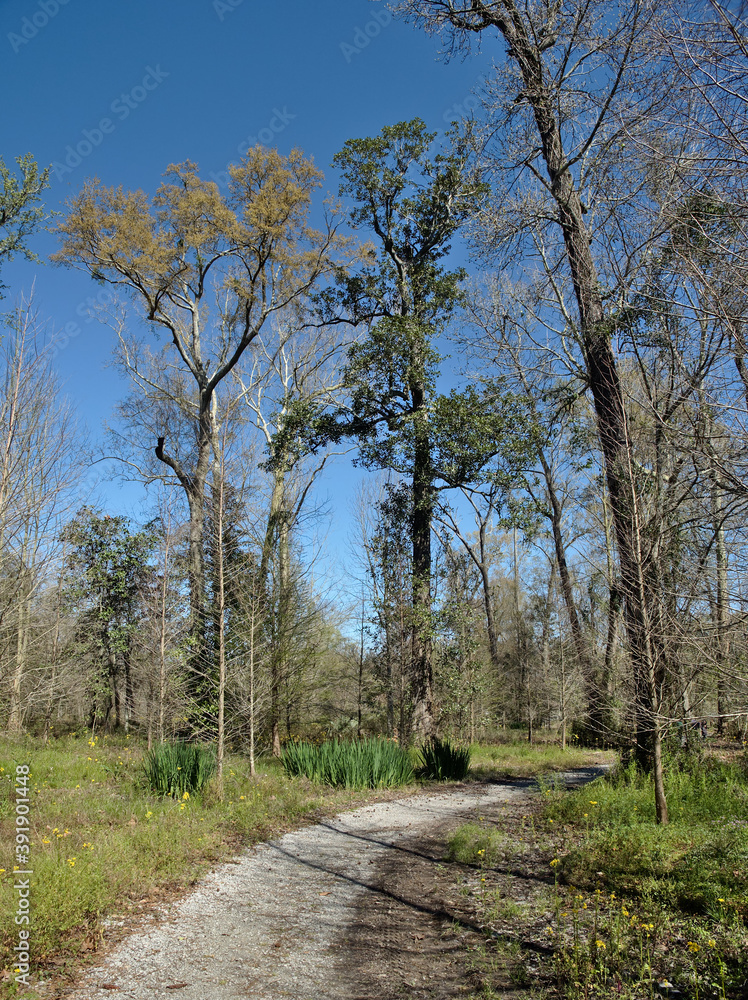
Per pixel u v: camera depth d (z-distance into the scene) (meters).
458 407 15.81
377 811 10.29
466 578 20.89
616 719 9.24
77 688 15.00
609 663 8.49
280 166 16.77
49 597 13.09
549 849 6.96
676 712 7.14
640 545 7.27
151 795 9.47
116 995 3.92
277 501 18.75
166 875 6.13
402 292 18.28
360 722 22.42
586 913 4.95
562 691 22.23
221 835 7.80
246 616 12.38
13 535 10.55
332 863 7.13
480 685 19.28
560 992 3.88
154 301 18.39
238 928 5.13
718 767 9.66
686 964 3.97
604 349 9.88
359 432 17.89
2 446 10.02
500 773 15.95
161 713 14.72
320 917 5.42
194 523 15.41
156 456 19.16
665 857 5.64
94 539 19.45
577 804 8.45
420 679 17.03
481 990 4.00
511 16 10.38
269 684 12.64
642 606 7.06
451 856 7.20
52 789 9.63
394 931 5.09
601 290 9.70
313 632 17.98
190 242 17.03
